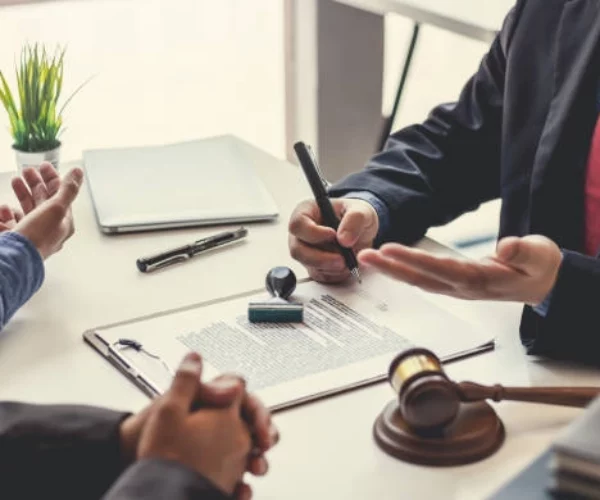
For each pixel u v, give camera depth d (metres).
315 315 1.44
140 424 1.07
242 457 1.05
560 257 1.36
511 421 1.22
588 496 0.91
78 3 2.87
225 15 3.07
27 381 1.31
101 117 2.97
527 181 1.74
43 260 1.52
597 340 1.34
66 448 1.07
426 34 3.24
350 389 1.27
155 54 3.02
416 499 1.09
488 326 1.45
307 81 2.99
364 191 1.75
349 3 2.55
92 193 1.83
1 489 1.08
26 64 2.02
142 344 1.36
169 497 0.94
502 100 1.86
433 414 1.14
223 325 1.41
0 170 2.53
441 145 1.88
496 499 0.95
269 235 1.74
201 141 2.07
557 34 1.73
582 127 1.64
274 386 1.26
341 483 1.11
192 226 1.75
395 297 1.50
